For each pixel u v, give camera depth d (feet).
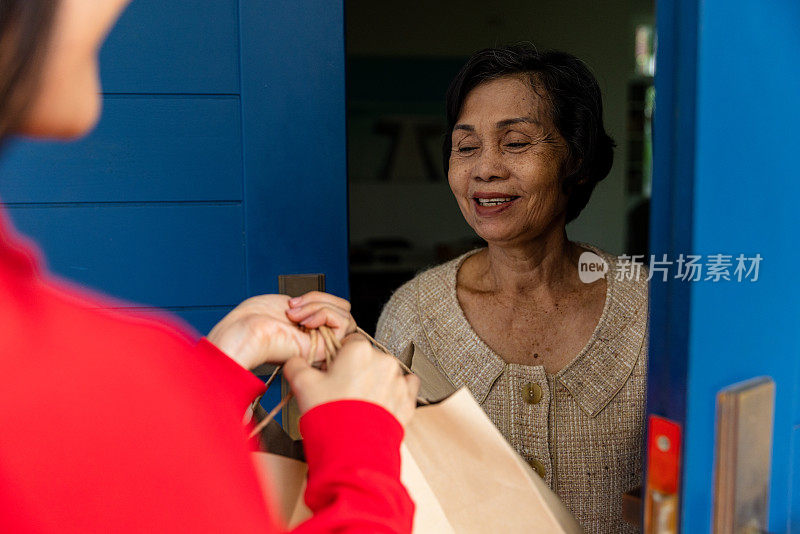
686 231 1.50
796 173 1.71
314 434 1.52
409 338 3.42
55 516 0.94
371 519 1.34
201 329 4.34
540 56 3.04
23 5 0.94
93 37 1.06
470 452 2.17
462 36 14.87
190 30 4.11
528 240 3.08
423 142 15.03
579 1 14.73
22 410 0.96
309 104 4.29
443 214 15.25
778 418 1.80
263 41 4.18
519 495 2.17
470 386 3.19
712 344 1.57
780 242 1.70
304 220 4.37
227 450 1.14
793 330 1.80
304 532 1.35
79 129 1.13
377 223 15.10
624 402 3.02
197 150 4.21
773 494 1.84
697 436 1.58
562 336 3.17
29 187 4.04
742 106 1.53
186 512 1.03
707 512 1.64
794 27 1.61
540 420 3.04
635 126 15.11
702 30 1.42
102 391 1.03
